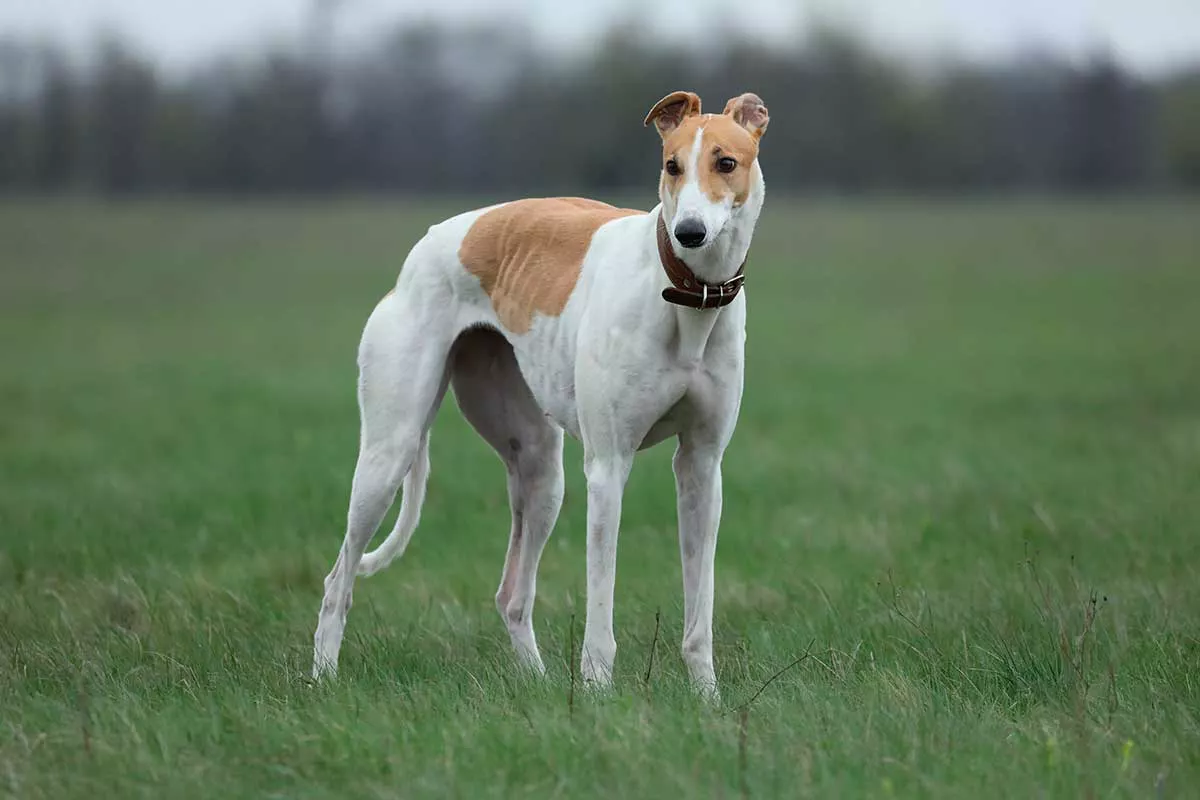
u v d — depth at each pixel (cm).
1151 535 1030
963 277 4159
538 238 789
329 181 8369
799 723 631
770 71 7812
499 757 601
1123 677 706
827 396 2038
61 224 6650
